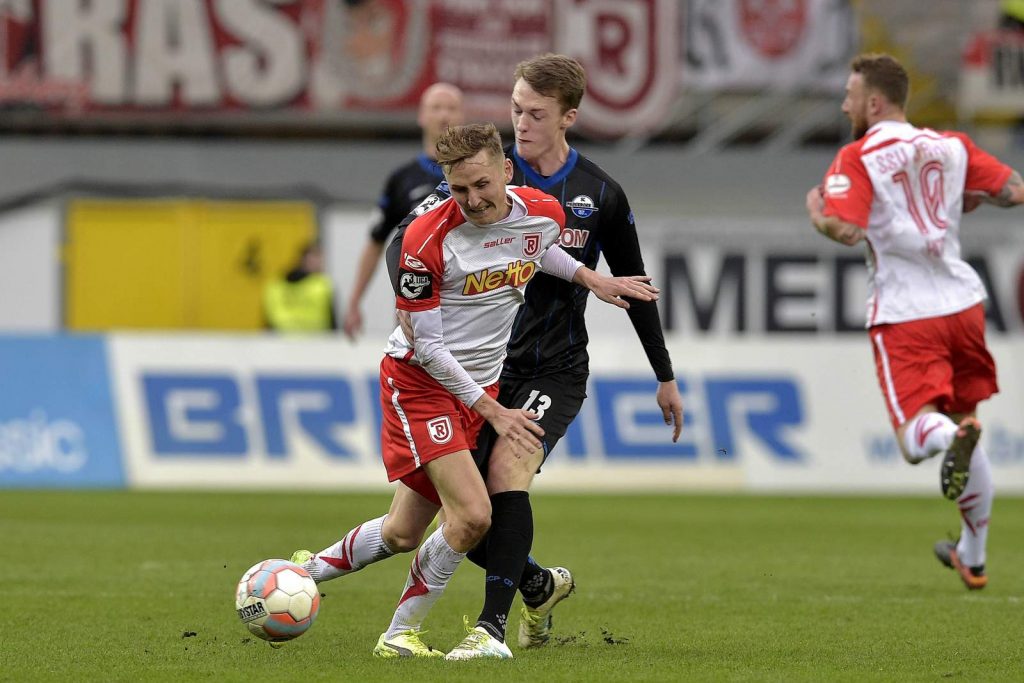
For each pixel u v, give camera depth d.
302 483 50.81
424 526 19.34
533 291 20.08
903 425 24.72
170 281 75.44
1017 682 17.23
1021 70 72.50
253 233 75.25
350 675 17.03
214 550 33.12
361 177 75.31
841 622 23.05
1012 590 27.50
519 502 18.94
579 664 18.25
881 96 25.05
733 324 74.75
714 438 51.91
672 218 74.88
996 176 24.95
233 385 51.22
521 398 20.17
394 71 71.62
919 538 37.84
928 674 17.81
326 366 51.12
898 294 24.83
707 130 76.06
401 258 17.89
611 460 51.56
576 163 20.30
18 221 74.94
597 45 71.19
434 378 18.16
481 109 71.62
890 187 24.58
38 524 38.78
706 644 20.56
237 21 71.19
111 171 75.06
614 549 34.69
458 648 18.38
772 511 45.41
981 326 24.91
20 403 51.25
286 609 18.30
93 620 22.41
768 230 74.88
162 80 71.19
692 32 71.62
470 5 71.19
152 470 51.06
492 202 17.52
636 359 51.88
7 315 75.12
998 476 52.09
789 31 71.94
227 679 16.86
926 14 72.06
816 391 52.31
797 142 76.62
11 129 74.94
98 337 51.56
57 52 70.88
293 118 71.62
